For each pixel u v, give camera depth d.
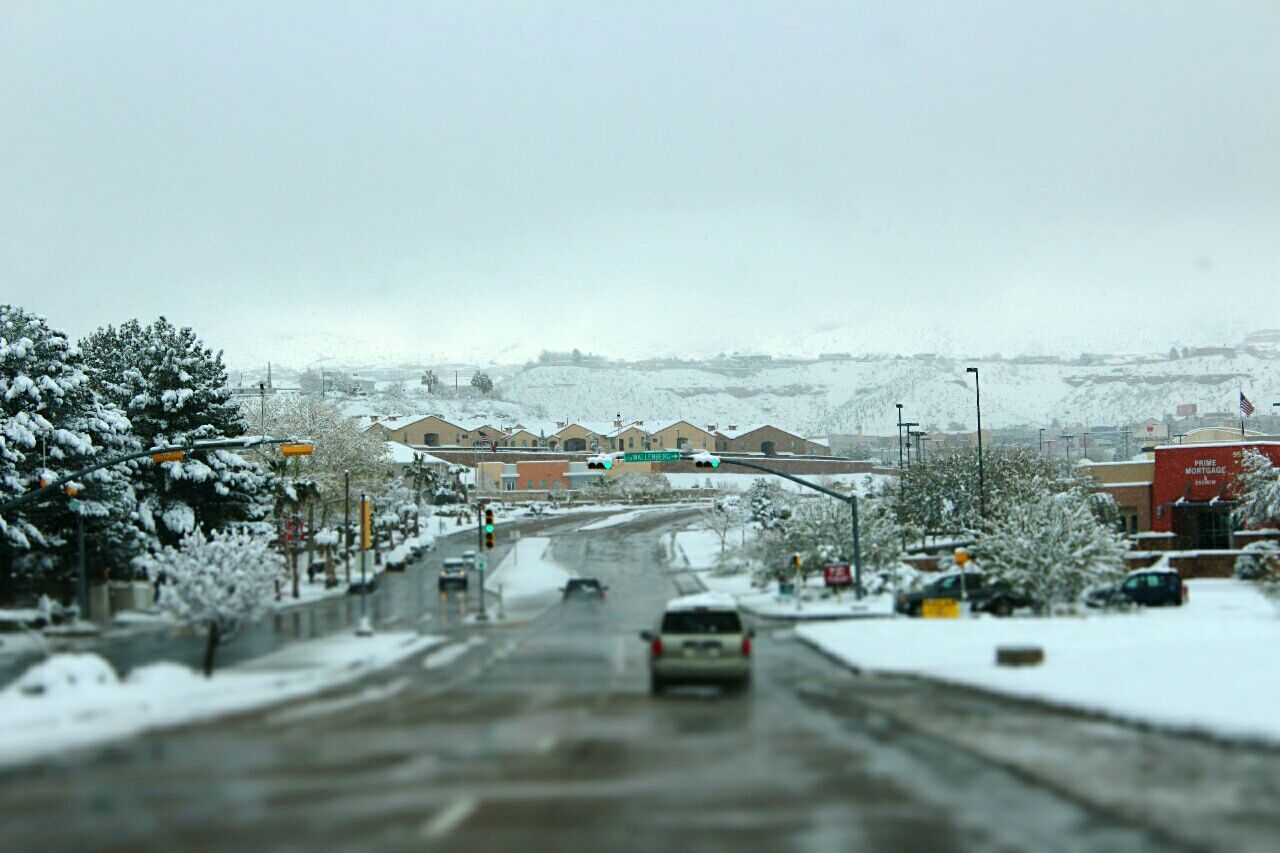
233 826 13.11
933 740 19.72
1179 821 13.37
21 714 22.16
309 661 35.72
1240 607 51.75
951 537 96.94
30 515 63.97
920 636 39.66
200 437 77.94
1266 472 76.19
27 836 12.69
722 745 19.23
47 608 58.25
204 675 30.83
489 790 15.26
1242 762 17.23
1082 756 17.83
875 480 180.62
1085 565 50.41
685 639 27.52
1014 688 25.89
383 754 18.30
